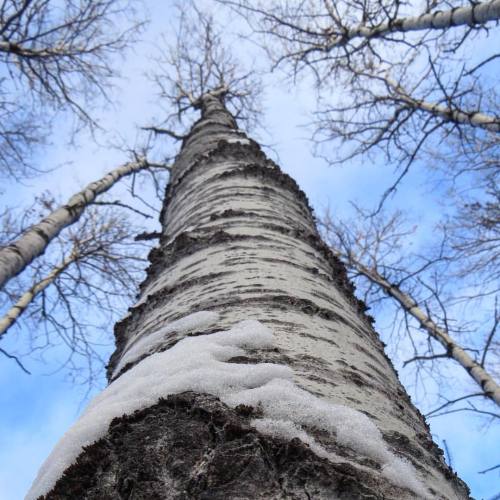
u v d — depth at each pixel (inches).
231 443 32.4
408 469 34.9
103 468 34.2
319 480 30.4
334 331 56.4
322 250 90.8
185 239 85.3
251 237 81.4
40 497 33.6
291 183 126.8
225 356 45.4
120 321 88.0
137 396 41.4
